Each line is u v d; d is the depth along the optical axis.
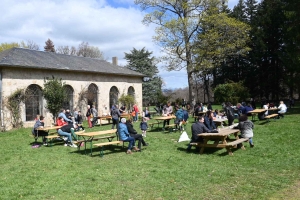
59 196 6.53
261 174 7.71
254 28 39.91
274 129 14.55
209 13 27.62
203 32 29.22
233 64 44.75
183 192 6.56
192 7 27.98
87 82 26.84
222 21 26.83
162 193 6.52
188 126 18.64
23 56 23.27
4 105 20.52
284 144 11.23
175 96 62.97
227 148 10.14
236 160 9.35
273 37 39.88
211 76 49.47
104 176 7.97
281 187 6.62
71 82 25.33
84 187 7.07
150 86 50.12
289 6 24.83
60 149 12.62
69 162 9.97
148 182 7.34
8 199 6.41
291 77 30.05
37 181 7.73
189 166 8.81
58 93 21.94
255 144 11.58
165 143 13.02
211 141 12.55
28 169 9.19
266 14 39.94
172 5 28.42
